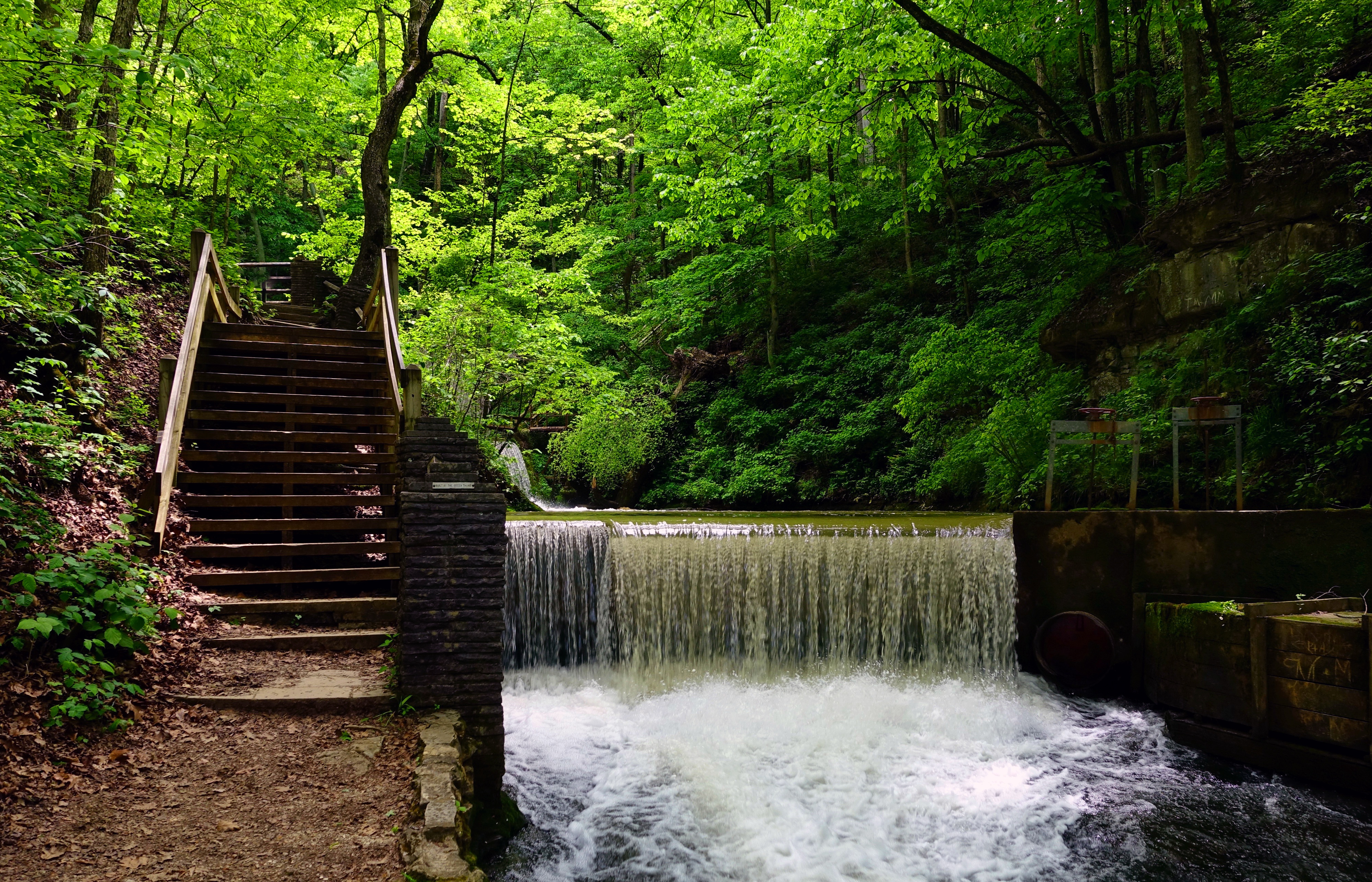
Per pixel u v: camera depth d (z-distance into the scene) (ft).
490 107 65.16
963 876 16.63
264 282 72.28
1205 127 44.09
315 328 31.22
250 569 23.13
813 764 21.83
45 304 23.82
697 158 69.31
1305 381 31.04
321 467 27.27
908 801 19.86
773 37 50.78
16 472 18.80
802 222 69.05
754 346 73.56
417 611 15.88
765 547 30.07
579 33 87.15
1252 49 44.27
